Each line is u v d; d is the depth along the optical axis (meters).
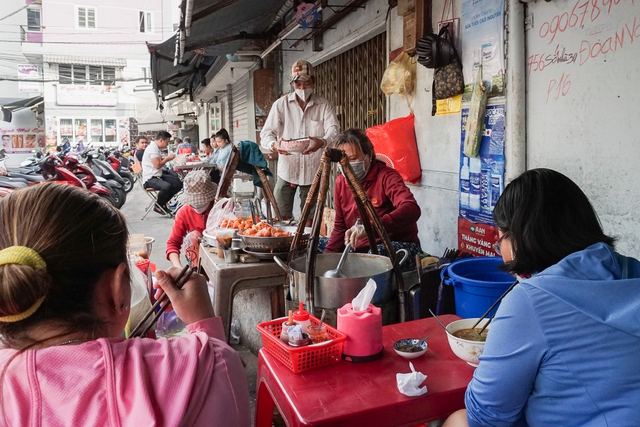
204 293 1.22
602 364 1.23
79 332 0.92
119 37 32.50
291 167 5.44
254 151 4.07
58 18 31.38
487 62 3.62
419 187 4.80
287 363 1.73
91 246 0.90
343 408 1.46
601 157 2.82
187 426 0.87
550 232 1.39
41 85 33.69
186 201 4.13
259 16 7.37
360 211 2.61
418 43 4.13
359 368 1.72
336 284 2.28
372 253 2.78
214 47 8.36
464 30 3.88
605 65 2.76
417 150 4.75
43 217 0.88
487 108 3.67
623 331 1.23
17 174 8.93
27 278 0.81
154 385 0.88
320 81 7.80
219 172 10.18
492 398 1.34
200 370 0.94
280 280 3.13
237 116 13.42
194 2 5.12
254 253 3.12
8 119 30.06
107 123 32.59
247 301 3.56
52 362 0.86
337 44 6.55
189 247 4.00
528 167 3.36
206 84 13.98
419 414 1.52
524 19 3.29
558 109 3.09
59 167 9.21
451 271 2.39
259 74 9.48
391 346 1.89
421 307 2.54
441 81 4.05
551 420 1.30
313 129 5.38
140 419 0.82
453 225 4.27
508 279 2.48
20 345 0.90
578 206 1.41
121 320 1.00
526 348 1.29
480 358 1.39
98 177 10.80
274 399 1.69
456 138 4.12
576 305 1.27
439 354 1.82
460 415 1.52
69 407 0.83
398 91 4.75
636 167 2.62
